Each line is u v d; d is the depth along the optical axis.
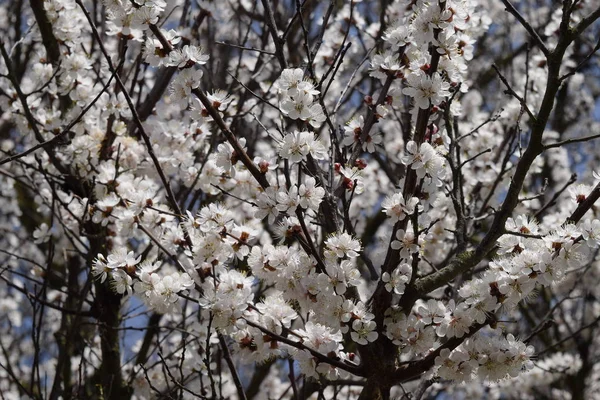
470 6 5.05
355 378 7.70
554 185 10.88
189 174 6.44
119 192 5.84
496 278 4.05
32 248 10.97
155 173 6.77
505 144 7.73
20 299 10.97
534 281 4.00
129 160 6.49
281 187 4.52
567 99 12.86
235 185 6.25
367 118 5.04
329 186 4.91
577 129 12.98
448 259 6.63
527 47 5.40
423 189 4.72
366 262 5.11
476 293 4.07
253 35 9.32
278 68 8.67
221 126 4.34
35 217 11.16
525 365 4.18
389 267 4.49
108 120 6.45
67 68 6.41
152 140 6.75
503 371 4.19
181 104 4.29
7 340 10.31
